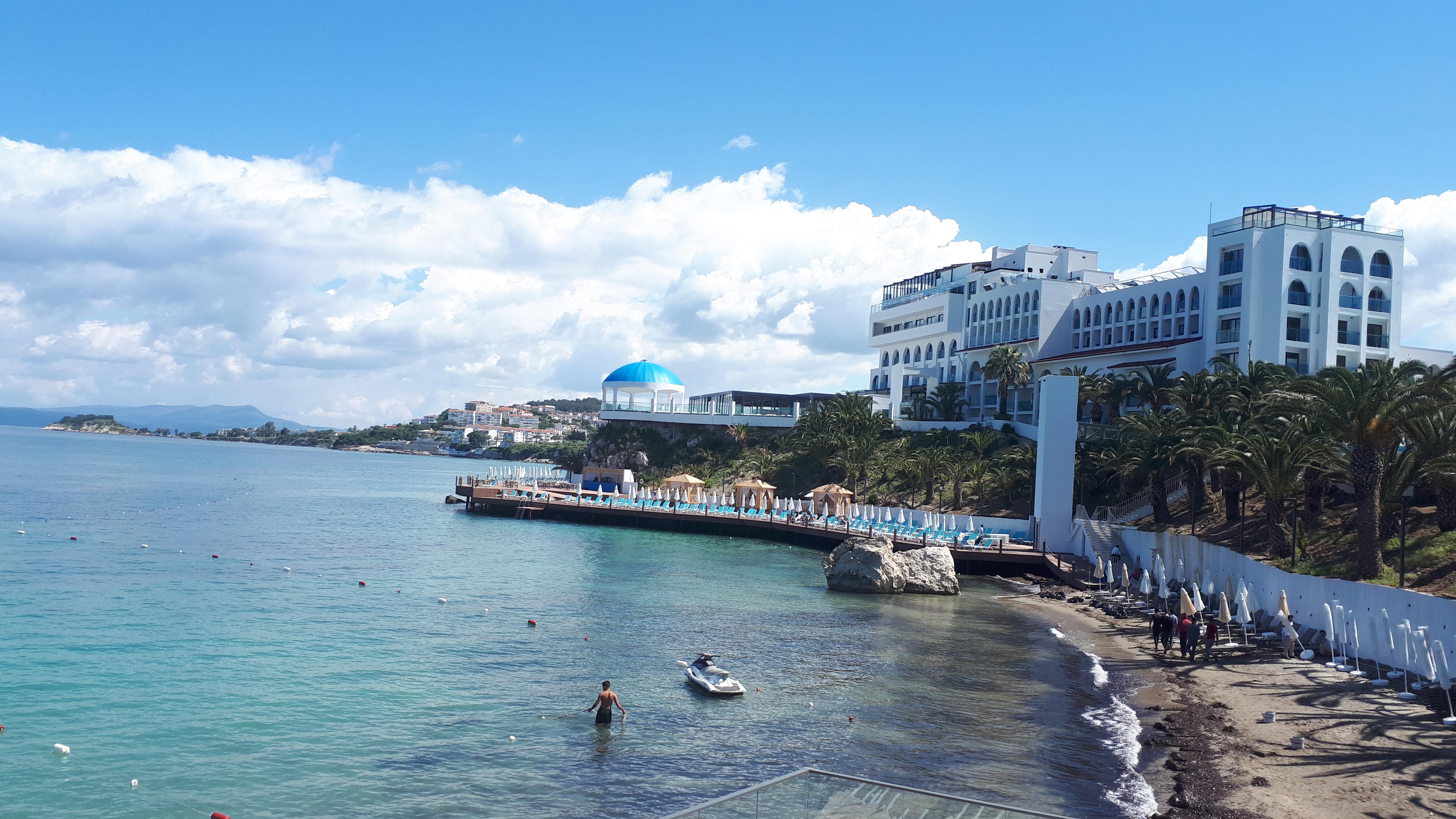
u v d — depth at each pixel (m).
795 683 30.83
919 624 42.53
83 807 19.64
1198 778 21.28
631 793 20.98
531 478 166.88
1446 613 28.88
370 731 24.80
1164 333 95.06
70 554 56.78
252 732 24.48
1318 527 47.41
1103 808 19.86
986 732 25.69
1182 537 52.03
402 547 67.56
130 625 36.59
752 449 122.62
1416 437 38.22
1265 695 29.27
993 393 113.44
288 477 178.62
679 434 131.62
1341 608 33.34
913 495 90.31
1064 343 108.88
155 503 99.62
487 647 34.69
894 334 143.00
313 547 65.88
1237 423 55.38
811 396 132.38
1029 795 20.66
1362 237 82.62
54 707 26.08
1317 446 42.00
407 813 19.70
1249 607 43.09
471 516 97.75
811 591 52.19
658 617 41.94
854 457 96.44
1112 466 68.31
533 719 26.19
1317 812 19.22
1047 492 63.94
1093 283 119.50
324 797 20.44
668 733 25.19
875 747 24.22
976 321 123.12
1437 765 22.27
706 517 85.31
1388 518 43.69
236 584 47.81
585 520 92.06
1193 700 28.91
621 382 139.50
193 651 32.78
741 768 22.64
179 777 21.38
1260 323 82.12
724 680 29.66
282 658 32.12
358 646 34.28
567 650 34.59
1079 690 30.48
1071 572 56.94
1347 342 82.12
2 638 33.91
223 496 116.94
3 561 53.06
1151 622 41.44
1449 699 26.66
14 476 134.00
